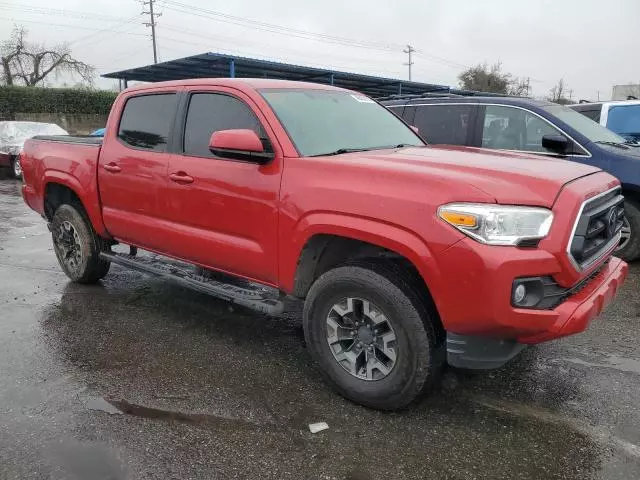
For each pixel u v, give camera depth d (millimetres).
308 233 3314
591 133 6426
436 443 2973
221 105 4043
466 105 7133
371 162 3266
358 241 3375
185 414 3254
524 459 2834
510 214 2758
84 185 5070
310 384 3633
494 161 3383
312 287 3434
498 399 3426
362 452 2895
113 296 5367
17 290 5547
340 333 3389
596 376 3725
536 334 2844
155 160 4348
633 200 6230
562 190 2930
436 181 2918
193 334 4453
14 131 16641
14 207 10875
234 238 3846
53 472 2713
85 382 3633
